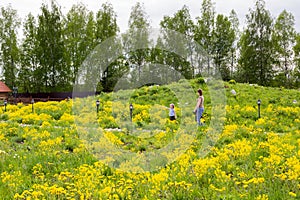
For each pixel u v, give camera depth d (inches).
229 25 2113.7
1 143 506.3
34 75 1956.2
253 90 1034.1
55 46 1943.9
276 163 345.7
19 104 1035.3
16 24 2225.6
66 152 438.6
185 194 289.1
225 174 341.7
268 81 1984.5
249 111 780.0
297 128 632.4
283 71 2176.4
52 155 423.5
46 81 1935.3
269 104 898.7
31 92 2055.9
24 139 550.0
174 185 301.4
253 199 271.4
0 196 296.8
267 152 412.2
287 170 338.3
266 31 2006.6
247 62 1998.0
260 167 350.9
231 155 403.9
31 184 328.8
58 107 884.6
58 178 333.1
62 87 1929.1
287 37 2180.1
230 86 1042.7
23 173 368.8
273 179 315.6
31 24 2082.9
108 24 1846.7
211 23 2043.6
